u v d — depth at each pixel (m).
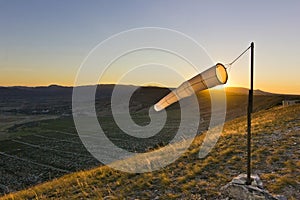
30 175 64.12
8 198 15.88
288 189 10.05
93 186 13.86
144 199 11.15
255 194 8.90
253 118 38.66
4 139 131.25
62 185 15.41
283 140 17.06
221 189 10.48
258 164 13.12
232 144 17.62
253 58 8.91
